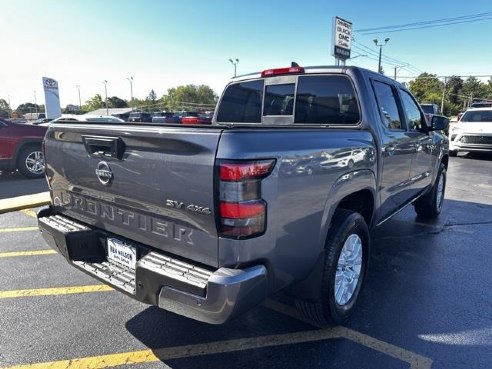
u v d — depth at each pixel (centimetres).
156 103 12688
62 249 291
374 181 342
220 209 204
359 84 352
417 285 380
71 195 305
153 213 239
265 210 212
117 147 246
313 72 381
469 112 1418
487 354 273
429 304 343
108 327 308
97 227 288
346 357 270
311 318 296
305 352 276
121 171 250
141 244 254
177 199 221
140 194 241
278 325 312
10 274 405
